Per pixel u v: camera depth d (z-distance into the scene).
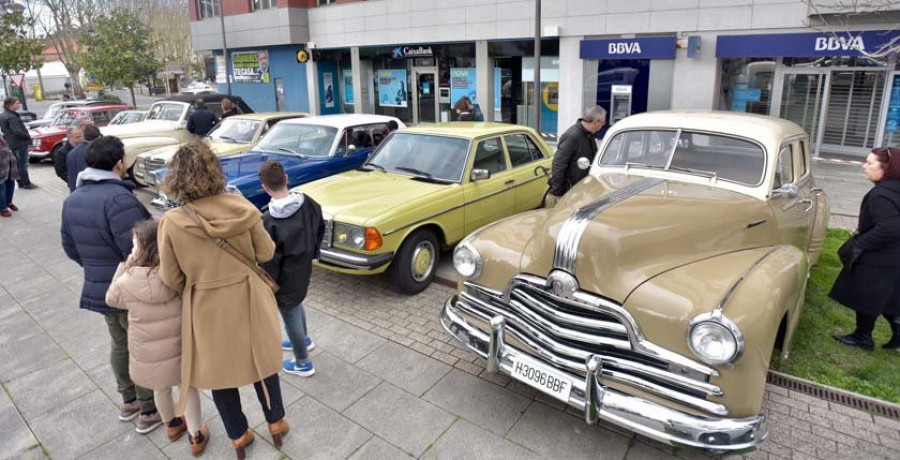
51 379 4.09
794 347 4.22
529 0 14.68
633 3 12.91
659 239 3.04
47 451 3.31
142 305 2.84
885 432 3.27
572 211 3.31
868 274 3.93
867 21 10.20
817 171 10.98
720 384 2.64
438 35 16.73
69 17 37.00
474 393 3.77
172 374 2.94
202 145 2.74
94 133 6.59
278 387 3.20
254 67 22.92
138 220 3.19
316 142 7.73
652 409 2.70
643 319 2.80
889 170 3.77
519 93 16.16
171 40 54.91
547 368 3.05
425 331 4.67
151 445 3.35
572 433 3.34
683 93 12.74
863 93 11.84
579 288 2.96
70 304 5.43
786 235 3.87
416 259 5.36
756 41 11.43
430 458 3.16
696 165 4.08
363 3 18.41
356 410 3.60
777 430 3.30
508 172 6.43
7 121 10.45
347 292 5.52
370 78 20.00
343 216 4.98
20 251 7.13
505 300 3.37
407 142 6.50
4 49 22.30
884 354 4.12
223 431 3.46
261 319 2.91
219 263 2.76
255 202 6.54
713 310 2.63
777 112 12.66
